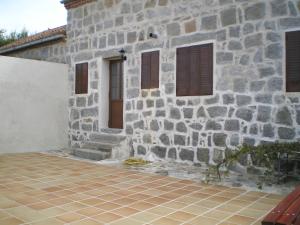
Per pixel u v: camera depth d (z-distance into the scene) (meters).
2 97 7.92
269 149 4.79
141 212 3.67
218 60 5.99
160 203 4.02
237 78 5.74
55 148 8.91
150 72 7.12
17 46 10.52
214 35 6.05
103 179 5.32
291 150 4.71
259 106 5.48
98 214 3.59
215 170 5.35
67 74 9.20
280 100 5.27
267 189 4.67
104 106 8.34
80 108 8.84
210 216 3.54
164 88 6.85
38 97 8.58
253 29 5.57
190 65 6.40
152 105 7.08
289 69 5.20
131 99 7.55
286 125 5.20
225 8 5.91
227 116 5.86
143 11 7.29
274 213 2.38
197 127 6.28
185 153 6.46
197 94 6.29
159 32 6.96
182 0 6.55
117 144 7.43
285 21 5.25
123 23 7.73
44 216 3.50
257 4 5.53
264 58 5.44
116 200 4.13
